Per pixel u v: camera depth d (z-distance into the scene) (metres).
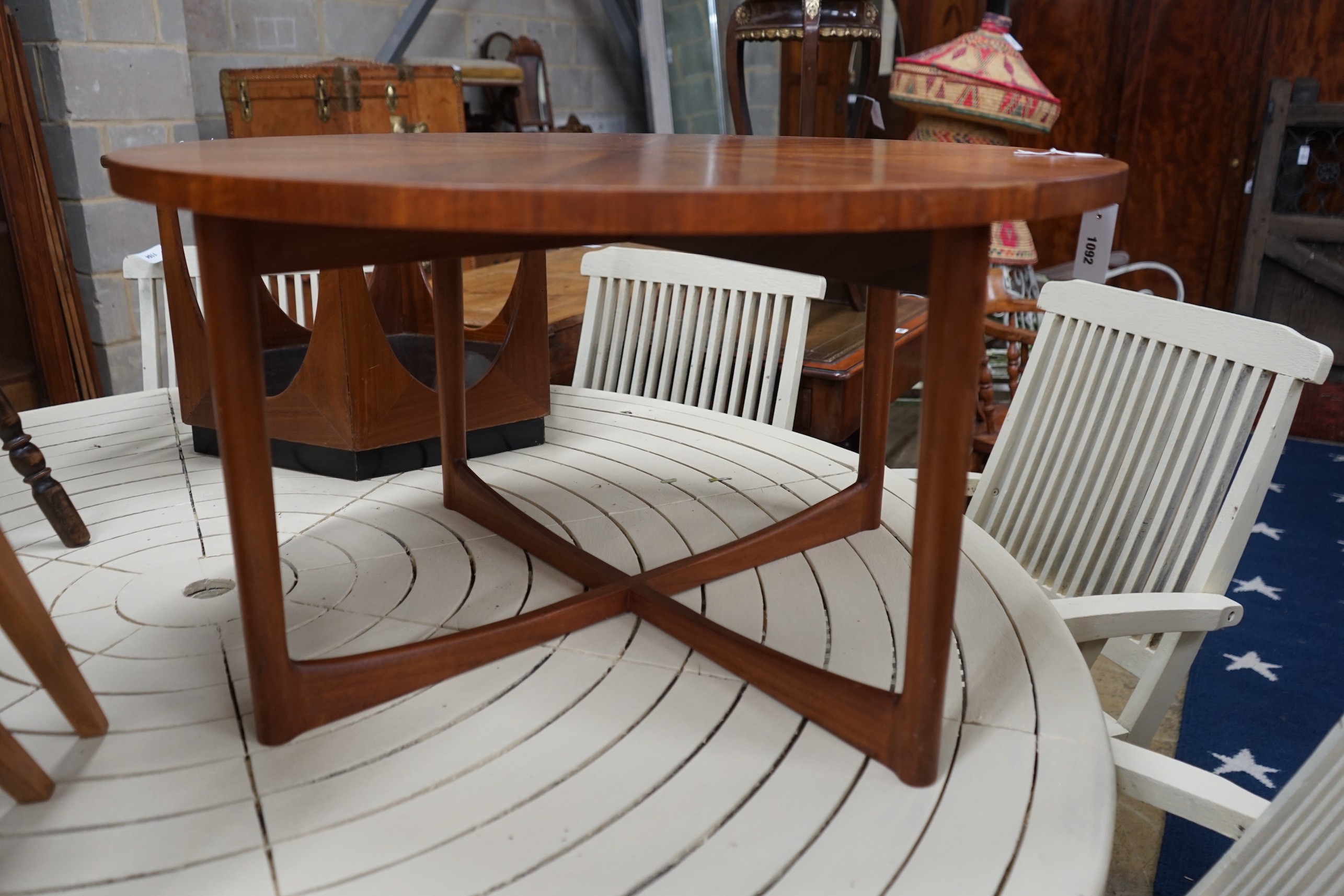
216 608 1.07
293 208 0.58
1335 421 3.60
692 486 1.42
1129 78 3.98
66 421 1.71
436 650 0.91
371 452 1.45
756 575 1.14
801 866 0.69
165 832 0.71
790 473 1.47
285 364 1.59
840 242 0.76
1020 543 1.48
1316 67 3.62
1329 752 0.67
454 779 0.78
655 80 4.53
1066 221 4.27
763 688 0.90
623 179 0.61
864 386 1.22
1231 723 1.89
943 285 0.66
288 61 3.37
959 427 0.68
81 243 2.71
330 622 1.03
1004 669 0.94
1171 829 1.63
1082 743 0.82
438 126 2.97
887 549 1.21
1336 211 3.63
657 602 1.01
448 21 3.87
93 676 0.93
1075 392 1.41
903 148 1.03
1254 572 2.53
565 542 1.16
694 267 1.86
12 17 2.48
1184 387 1.30
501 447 1.56
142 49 2.71
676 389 1.93
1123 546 1.29
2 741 0.72
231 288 0.70
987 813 0.74
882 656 0.96
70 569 1.16
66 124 2.59
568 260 3.58
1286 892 0.67
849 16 2.63
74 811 0.74
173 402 1.82
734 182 0.59
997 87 2.73
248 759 0.80
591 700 0.89
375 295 1.72
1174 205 4.02
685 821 0.73
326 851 0.70
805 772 0.79
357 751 0.81
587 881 0.67
